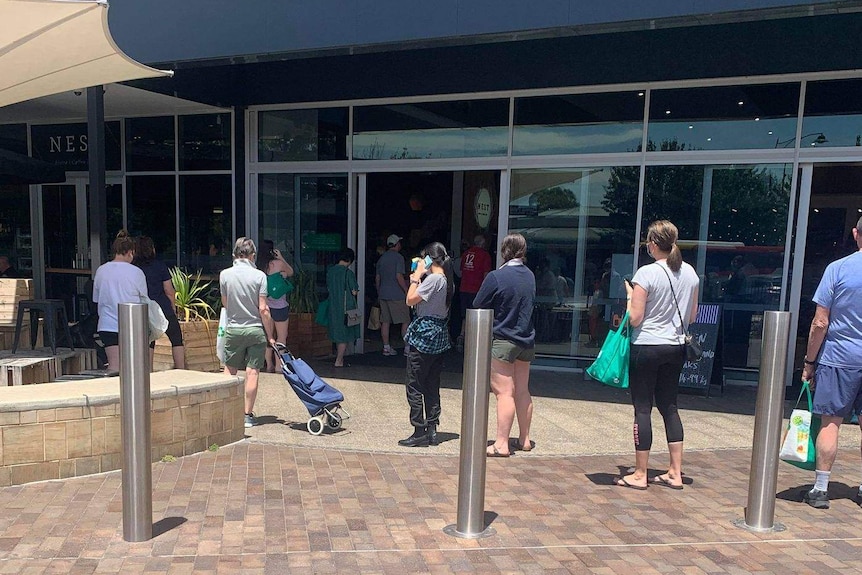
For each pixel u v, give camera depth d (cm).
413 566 336
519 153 891
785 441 439
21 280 702
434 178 1223
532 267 903
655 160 830
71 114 1080
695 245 829
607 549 361
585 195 870
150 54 748
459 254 1172
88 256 1195
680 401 737
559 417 654
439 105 921
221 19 713
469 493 370
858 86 744
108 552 340
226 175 1042
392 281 973
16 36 409
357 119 966
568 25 590
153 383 505
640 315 432
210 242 1067
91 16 386
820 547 370
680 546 367
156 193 1096
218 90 953
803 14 544
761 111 784
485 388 366
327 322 890
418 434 541
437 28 634
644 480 456
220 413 520
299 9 682
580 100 855
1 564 325
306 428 586
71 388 473
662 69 784
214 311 874
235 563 332
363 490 438
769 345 384
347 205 989
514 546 362
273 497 420
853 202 778
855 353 409
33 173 845
